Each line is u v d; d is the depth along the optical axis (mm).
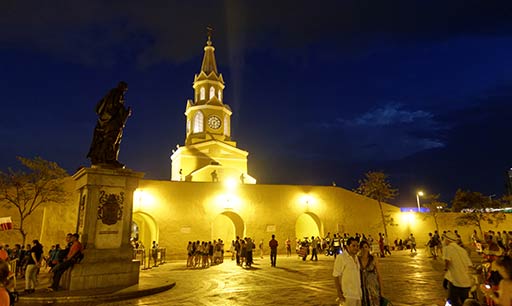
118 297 11492
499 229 41125
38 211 25812
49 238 25625
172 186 30891
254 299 11414
